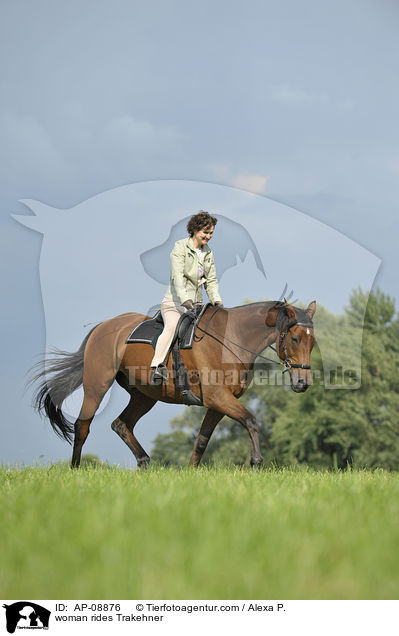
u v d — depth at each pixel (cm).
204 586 319
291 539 389
